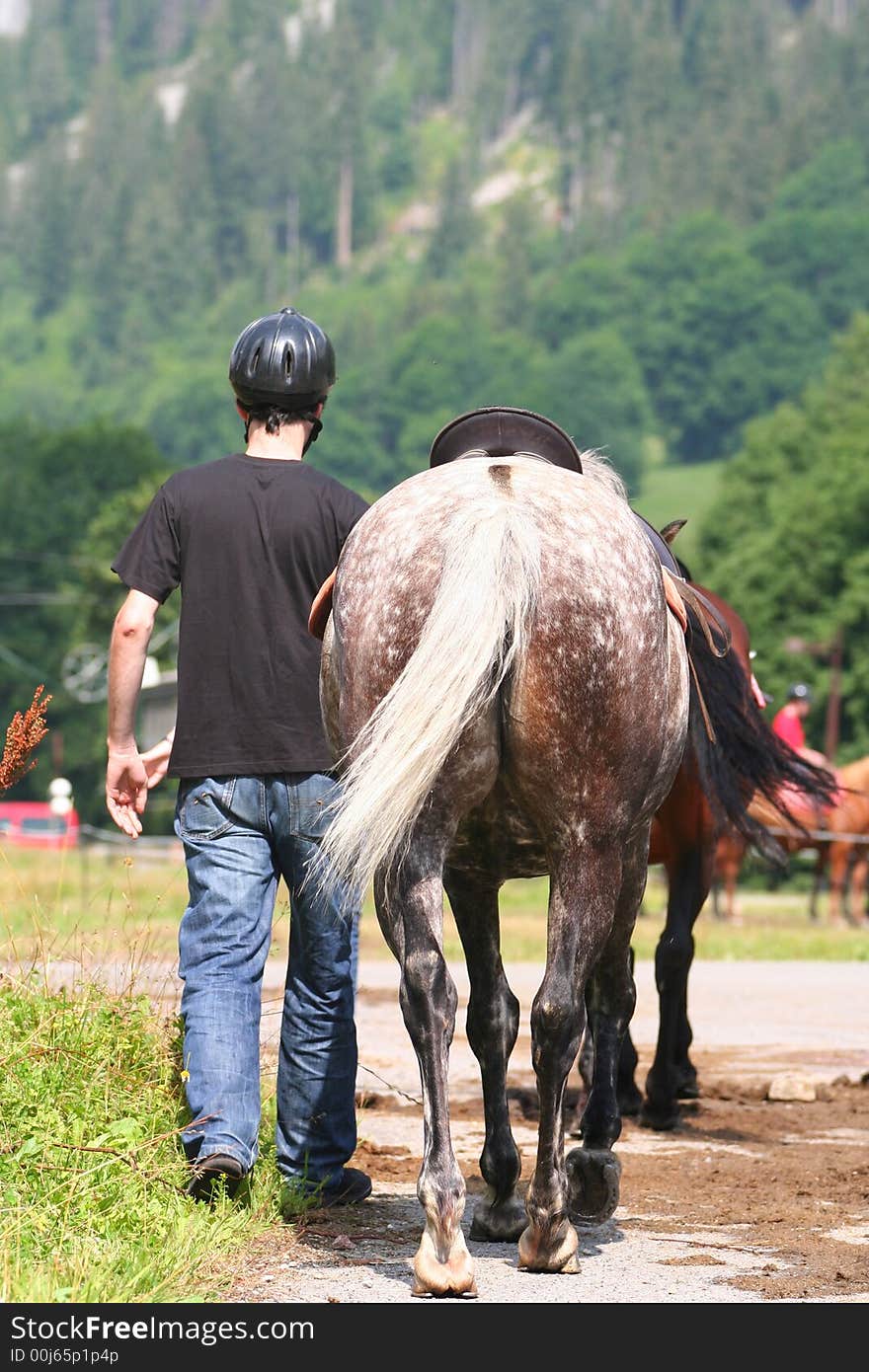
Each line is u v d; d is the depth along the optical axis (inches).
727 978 901.2
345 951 344.8
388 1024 654.5
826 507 3961.6
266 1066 410.6
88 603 5098.4
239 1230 303.3
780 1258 303.6
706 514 5108.3
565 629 264.4
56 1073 346.6
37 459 6063.0
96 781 4992.6
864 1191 365.4
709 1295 275.9
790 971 948.0
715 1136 445.1
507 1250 309.0
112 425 6136.8
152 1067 359.6
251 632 334.0
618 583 273.3
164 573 339.9
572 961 272.2
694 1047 631.2
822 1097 515.8
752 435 5201.8
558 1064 272.7
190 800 337.1
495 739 266.2
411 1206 345.1
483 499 271.6
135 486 5954.7
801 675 3836.1
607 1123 313.6
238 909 333.1
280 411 347.9
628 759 276.2
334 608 292.8
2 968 408.2
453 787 265.4
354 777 260.2
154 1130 336.2
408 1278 281.1
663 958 446.3
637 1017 721.0
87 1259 268.5
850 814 1555.1
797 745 1211.9
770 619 3946.9
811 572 3922.2
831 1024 703.7
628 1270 291.4
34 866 1497.3
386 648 268.8
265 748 332.2
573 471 309.6
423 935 264.2
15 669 5457.7
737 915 1717.5
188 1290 267.4
